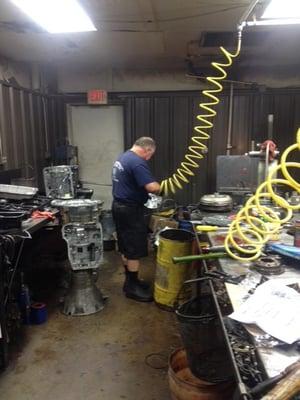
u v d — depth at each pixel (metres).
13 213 2.45
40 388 2.04
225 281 1.48
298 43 3.61
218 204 2.86
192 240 2.82
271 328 1.07
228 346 1.04
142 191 3.08
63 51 3.89
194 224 2.48
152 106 4.80
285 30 3.17
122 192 3.05
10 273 2.37
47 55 4.04
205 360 1.68
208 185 4.84
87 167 5.19
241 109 4.65
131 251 3.12
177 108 4.76
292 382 0.79
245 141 4.70
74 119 5.12
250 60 4.33
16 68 4.24
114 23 2.98
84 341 2.52
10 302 2.41
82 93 4.95
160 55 4.14
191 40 3.49
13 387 2.05
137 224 3.10
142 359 2.32
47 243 3.77
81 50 3.86
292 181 1.70
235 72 4.59
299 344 1.00
